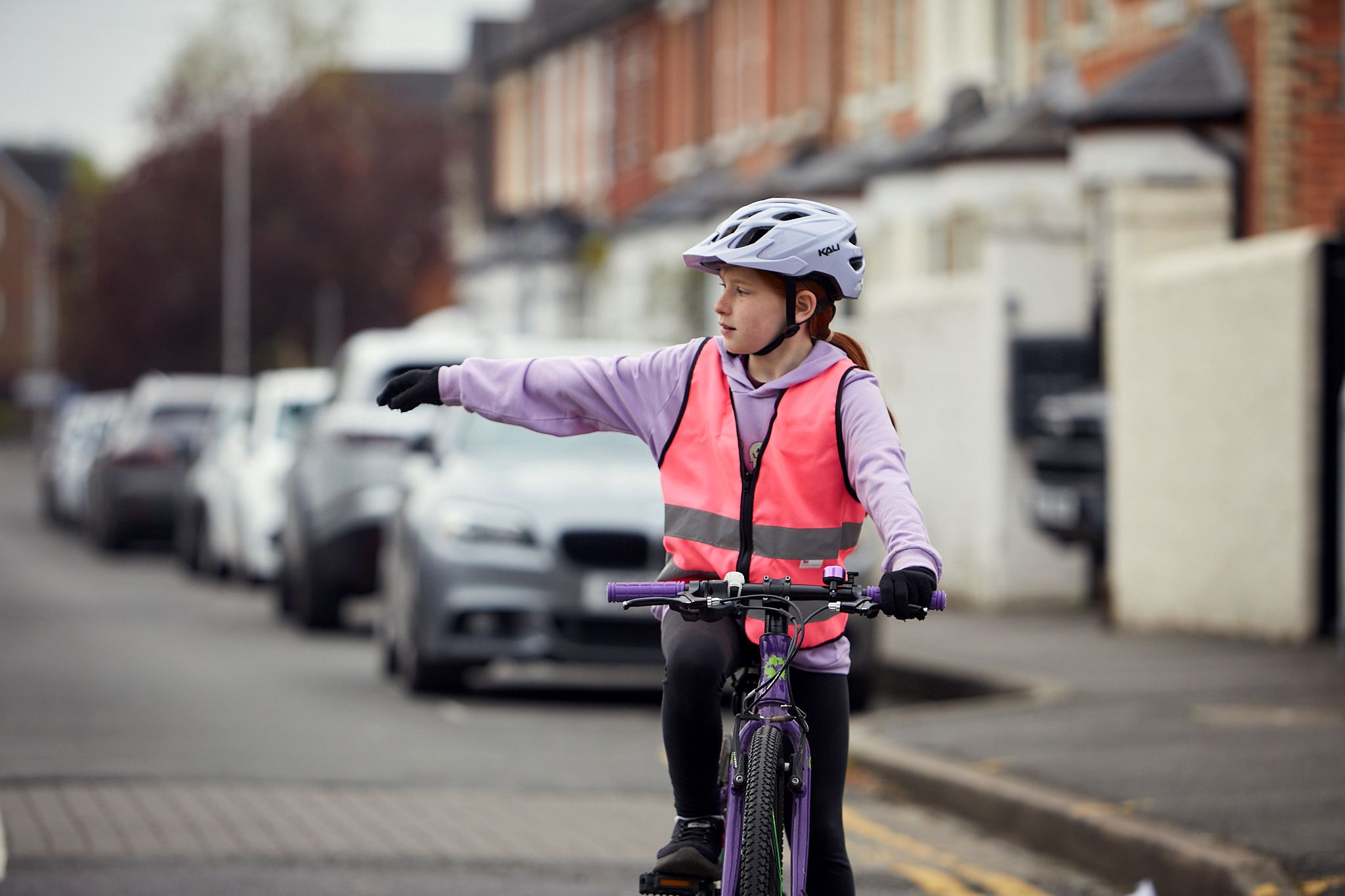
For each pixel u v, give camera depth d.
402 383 6.25
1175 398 19.31
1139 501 20.06
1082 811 10.07
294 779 11.90
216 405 36.31
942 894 9.31
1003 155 28.42
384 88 81.50
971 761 11.92
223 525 28.67
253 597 27.12
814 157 39.91
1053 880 9.66
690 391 6.04
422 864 9.55
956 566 23.69
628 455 17.00
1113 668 16.25
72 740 13.39
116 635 21.30
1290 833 9.34
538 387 6.15
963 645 18.50
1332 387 17.25
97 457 37.31
